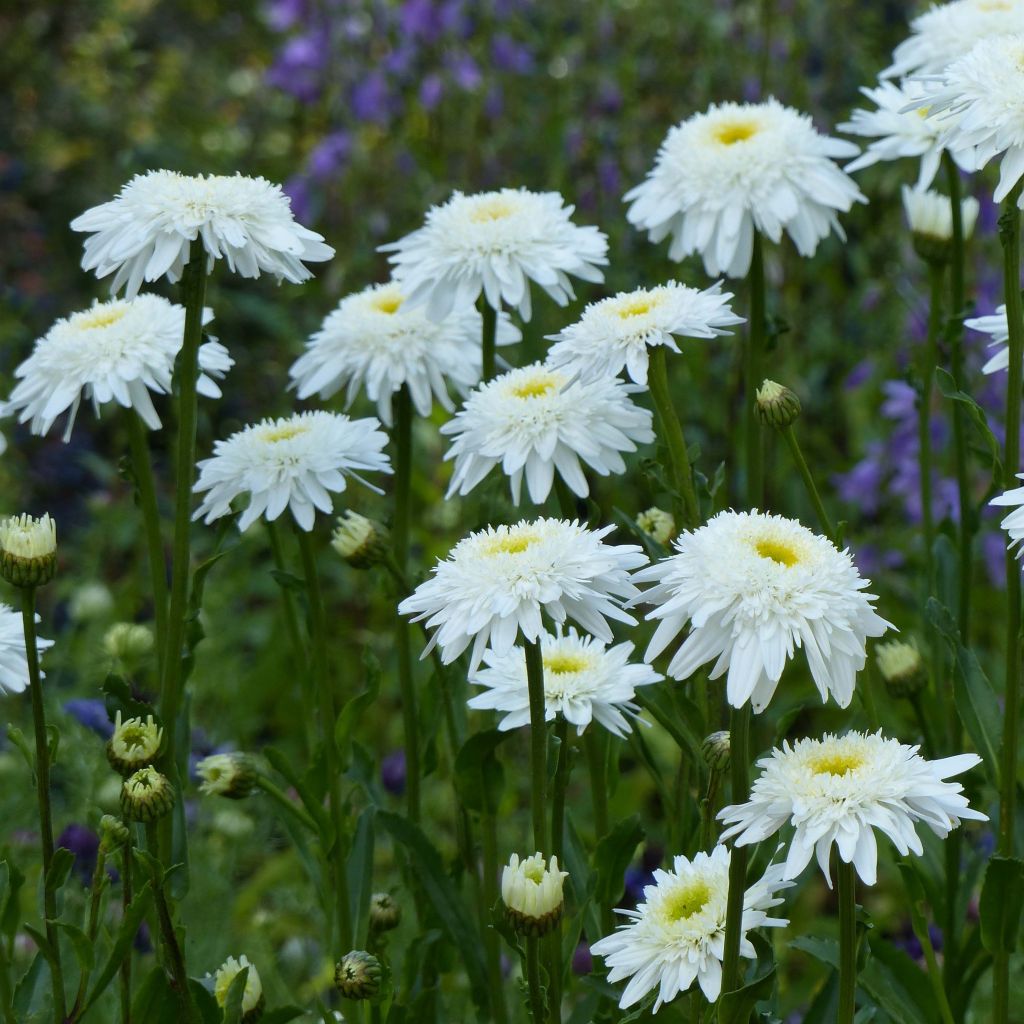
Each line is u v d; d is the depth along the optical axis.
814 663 1.11
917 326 1.78
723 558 1.12
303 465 1.30
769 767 1.12
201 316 1.27
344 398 2.07
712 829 1.20
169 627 1.25
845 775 1.11
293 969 1.48
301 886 1.52
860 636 1.12
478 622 1.16
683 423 1.92
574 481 1.27
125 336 1.31
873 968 1.32
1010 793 1.26
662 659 1.48
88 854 1.44
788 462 1.87
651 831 1.65
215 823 1.52
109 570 2.14
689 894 1.16
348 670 1.91
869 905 1.63
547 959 1.22
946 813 1.11
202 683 1.68
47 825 1.22
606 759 1.30
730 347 1.90
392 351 1.37
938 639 1.39
